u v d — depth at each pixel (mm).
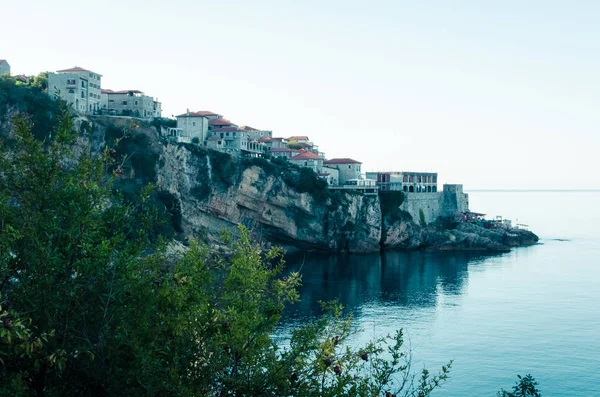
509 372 60000
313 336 17344
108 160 20703
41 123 109750
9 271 15945
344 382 16875
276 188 151000
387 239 167750
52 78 134875
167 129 156750
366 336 71688
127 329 15859
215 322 17188
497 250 172625
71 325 15609
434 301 96375
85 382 15883
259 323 17266
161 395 14977
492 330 76812
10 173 17859
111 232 19453
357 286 109938
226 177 141125
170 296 17609
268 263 20875
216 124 174000
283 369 16562
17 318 13586
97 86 146750
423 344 69750
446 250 171875
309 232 156250
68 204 17344
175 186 130250
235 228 146500
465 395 53188
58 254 15750
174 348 16438
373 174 192375
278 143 199375
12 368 15367
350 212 159625
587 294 101812
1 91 108062
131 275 16969
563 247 182875
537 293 103125
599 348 68375
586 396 53719
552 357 65125
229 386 16297
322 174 175000
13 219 16672
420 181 198000
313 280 116375
